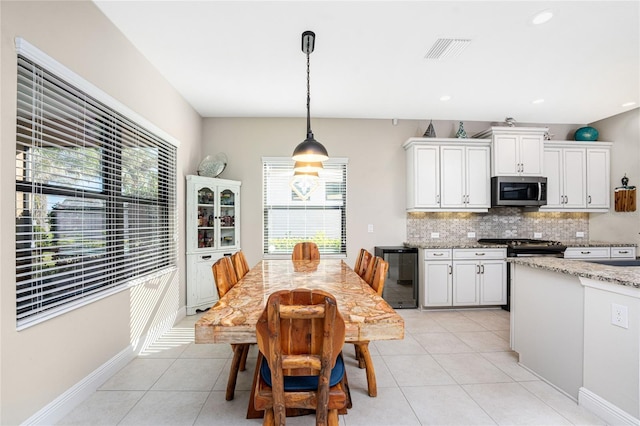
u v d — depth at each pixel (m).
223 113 3.98
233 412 1.73
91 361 1.92
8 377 1.39
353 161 4.18
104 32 2.06
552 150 4.05
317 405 1.13
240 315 1.36
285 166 4.17
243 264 2.39
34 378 1.52
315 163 2.41
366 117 4.15
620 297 1.55
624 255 3.76
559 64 2.71
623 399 1.54
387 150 4.21
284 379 1.29
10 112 1.40
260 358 1.58
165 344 2.67
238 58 2.62
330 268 2.57
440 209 3.89
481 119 4.21
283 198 4.17
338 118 4.18
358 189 4.18
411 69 2.80
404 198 4.21
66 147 1.77
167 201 3.07
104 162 2.10
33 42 1.52
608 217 4.10
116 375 2.13
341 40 2.35
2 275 1.37
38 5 1.55
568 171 4.07
